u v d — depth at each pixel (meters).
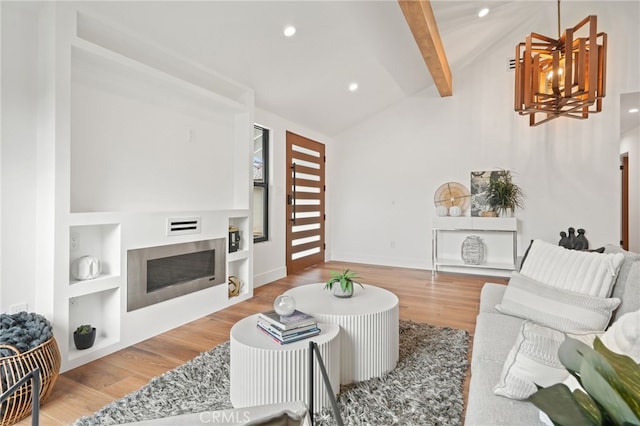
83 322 2.55
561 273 1.95
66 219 2.22
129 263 2.62
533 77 2.96
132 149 2.93
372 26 3.52
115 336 2.57
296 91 4.37
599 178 4.49
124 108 2.87
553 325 1.74
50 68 2.18
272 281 4.69
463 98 5.23
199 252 3.27
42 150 2.22
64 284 2.21
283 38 3.33
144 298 2.73
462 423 1.65
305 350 1.71
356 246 6.14
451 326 2.96
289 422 0.99
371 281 4.67
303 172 5.48
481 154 5.12
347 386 2.01
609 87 4.42
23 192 2.20
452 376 2.07
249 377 1.72
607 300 1.64
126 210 2.88
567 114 3.39
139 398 1.87
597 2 4.39
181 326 3.01
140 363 2.33
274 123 4.78
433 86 5.41
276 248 4.84
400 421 1.66
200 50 3.10
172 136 3.30
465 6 3.71
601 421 0.43
